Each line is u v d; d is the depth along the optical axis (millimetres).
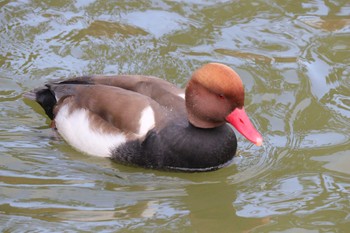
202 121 9750
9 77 11961
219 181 9961
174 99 10258
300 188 9727
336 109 11508
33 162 10289
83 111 10445
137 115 9992
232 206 9391
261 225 8930
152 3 14258
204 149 9828
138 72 12141
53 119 11000
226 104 9500
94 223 8938
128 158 10055
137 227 8875
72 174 10055
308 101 11656
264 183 9875
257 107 11453
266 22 13859
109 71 12148
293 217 9070
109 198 9539
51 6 13977
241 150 10633
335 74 12367
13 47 12727
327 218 9016
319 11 14266
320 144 10688
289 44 13188
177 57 12586
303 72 12344
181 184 9891
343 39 13352
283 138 10812
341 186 9719
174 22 13680
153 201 9500
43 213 9156
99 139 10219
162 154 9875
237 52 12867
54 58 12461
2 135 10836
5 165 10203
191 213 9234
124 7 14078
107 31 13227
